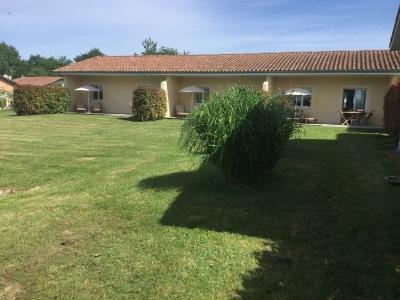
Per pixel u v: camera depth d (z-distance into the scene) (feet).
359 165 30.76
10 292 13.55
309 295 12.78
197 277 14.05
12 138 50.78
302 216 19.57
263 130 22.79
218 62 88.74
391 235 16.84
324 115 77.87
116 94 96.07
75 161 35.32
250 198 22.41
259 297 12.80
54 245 16.97
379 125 73.92
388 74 68.49
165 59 98.27
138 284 13.75
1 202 23.66
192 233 17.81
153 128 61.87
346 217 19.17
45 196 24.53
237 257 15.40
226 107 23.12
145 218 19.88
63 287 13.71
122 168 32.07
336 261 14.82
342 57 81.46
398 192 22.90
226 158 23.18
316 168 29.66
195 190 24.32
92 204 22.34
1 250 16.60
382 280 13.38
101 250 16.34
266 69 76.79
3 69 355.56
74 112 96.63
